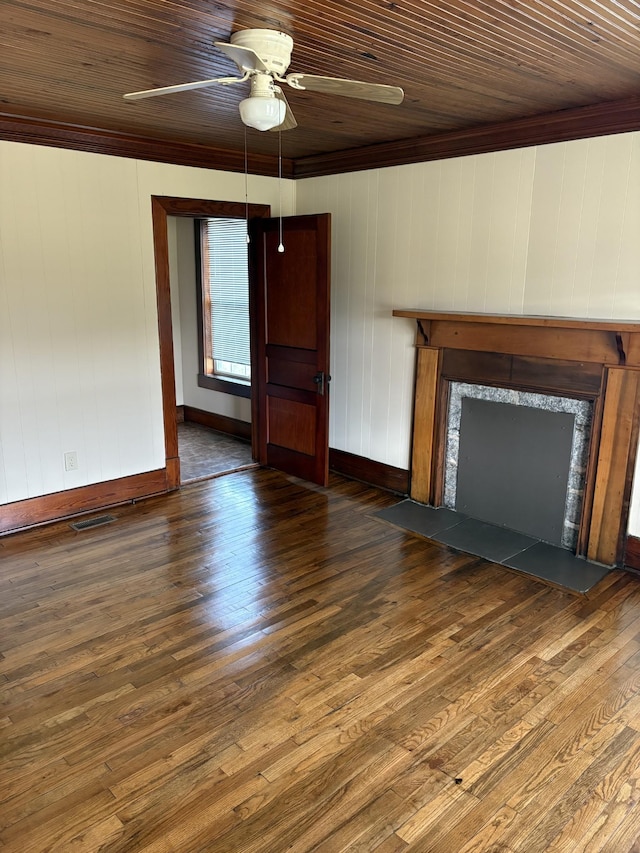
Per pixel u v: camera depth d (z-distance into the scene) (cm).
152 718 236
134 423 455
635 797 202
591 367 349
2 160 367
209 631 293
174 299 674
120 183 419
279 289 486
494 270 392
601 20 213
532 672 263
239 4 201
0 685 254
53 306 402
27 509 410
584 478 364
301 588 333
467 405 419
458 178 401
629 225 331
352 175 469
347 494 477
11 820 192
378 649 279
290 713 239
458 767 213
